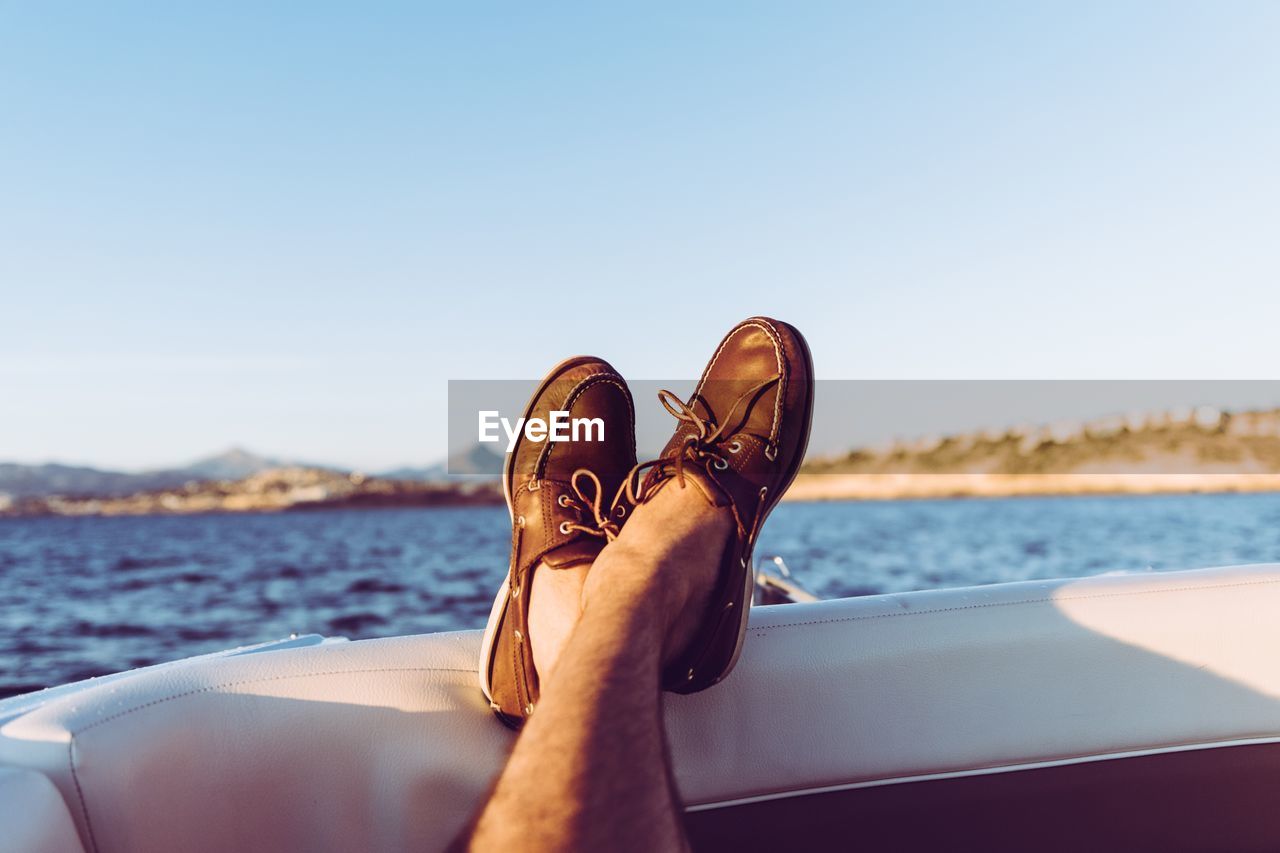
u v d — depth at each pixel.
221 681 0.97
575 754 0.59
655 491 1.12
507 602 1.09
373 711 1.01
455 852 0.61
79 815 0.82
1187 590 1.27
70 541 56.41
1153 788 1.21
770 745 1.13
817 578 25.17
